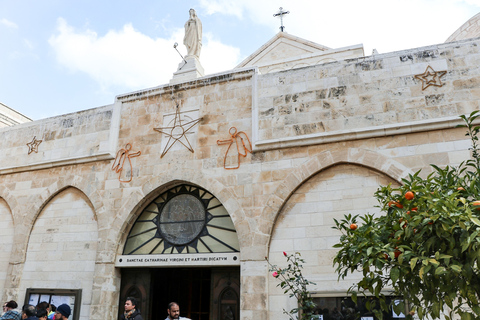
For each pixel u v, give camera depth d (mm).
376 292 5129
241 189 11016
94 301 11500
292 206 10508
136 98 13414
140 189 12203
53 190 13562
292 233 10273
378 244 5023
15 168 14500
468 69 9938
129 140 12992
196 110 12430
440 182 5242
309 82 11273
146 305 11641
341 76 11000
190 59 14086
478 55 9961
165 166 12172
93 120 13859
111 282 11672
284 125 11117
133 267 12039
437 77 10125
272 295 9906
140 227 12305
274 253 10258
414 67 10398
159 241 11914
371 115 10359
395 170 9703
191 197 11977
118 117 13430
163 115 12820
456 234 4695
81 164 13484
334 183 10328
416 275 4895
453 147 9461
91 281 12055
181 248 11555
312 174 10445
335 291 9406
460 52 10148
